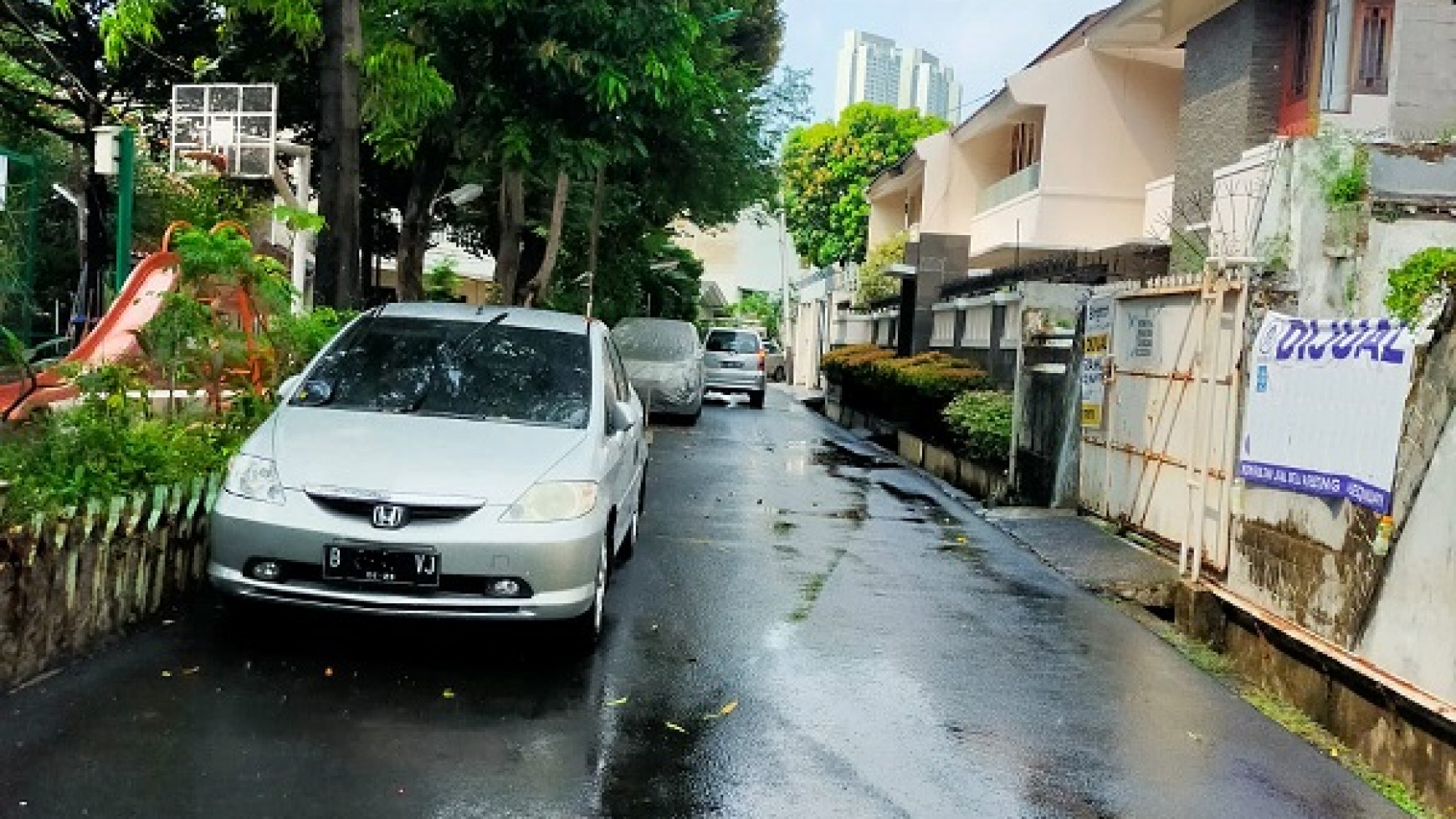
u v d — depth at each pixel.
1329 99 15.38
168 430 7.20
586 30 12.20
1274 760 5.80
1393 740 5.80
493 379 7.27
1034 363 13.64
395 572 5.82
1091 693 6.63
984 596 8.84
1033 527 11.81
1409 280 6.35
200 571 7.09
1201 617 8.18
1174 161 23.72
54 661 5.60
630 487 8.44
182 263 8.32
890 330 28.41
